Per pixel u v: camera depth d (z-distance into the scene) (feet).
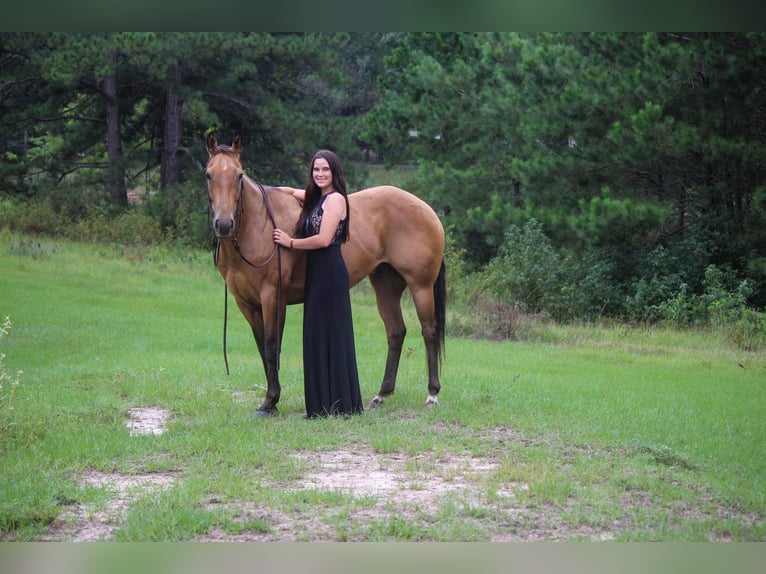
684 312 54.44
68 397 27.35
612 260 63.77
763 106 61.00
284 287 25.43
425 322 27.27
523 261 59.26
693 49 58.54
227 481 18.75
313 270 24.99
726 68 58.13
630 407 27.89
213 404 26.86
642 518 16.92
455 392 29.19
